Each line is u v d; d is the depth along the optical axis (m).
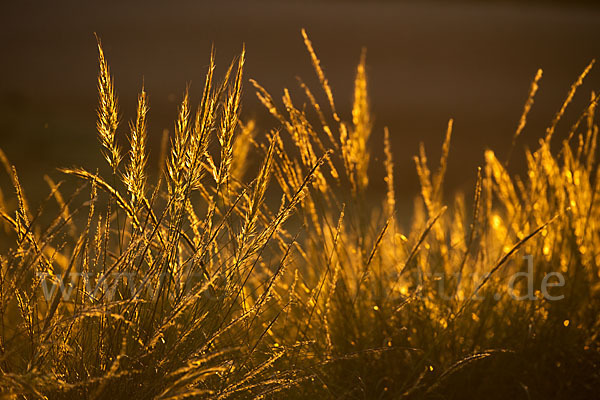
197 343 1.54
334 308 1.70
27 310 1.53
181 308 1.49
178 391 1.47
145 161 1.51
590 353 1.70
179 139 1.51
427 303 1.72
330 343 1.64
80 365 1.53
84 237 1.54
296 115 1.71
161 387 1.50
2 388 1.46
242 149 1.73
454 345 1.68
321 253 1.74
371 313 1.71
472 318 1.71
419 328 1.69
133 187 1.51
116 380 1.51
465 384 1.66
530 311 1.71
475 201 1.69
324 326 1.64
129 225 1.68
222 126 1.52
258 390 1.57
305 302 1.69
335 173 1.71
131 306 1.52
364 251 1.71
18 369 1.52
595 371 1.70
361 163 1.74
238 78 1.51
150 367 1.51
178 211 1.51
